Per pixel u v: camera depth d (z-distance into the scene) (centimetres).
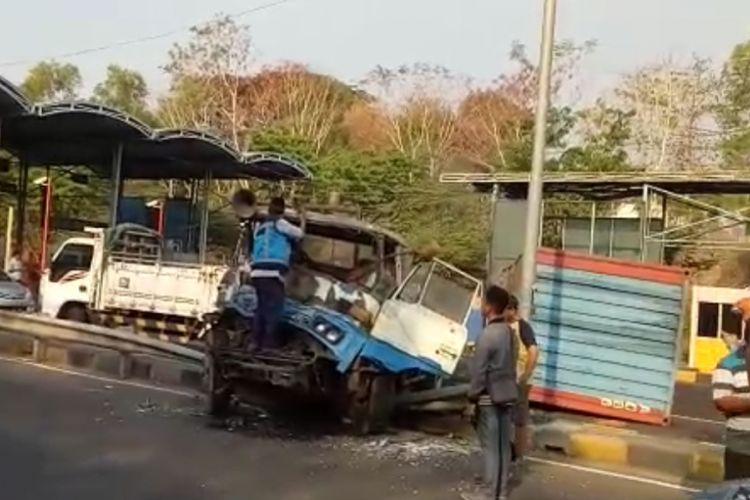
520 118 4988
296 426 1159
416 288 1210
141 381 1447
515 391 859
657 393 1444
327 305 1184
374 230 1203
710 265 3244
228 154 2916
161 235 2788
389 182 3825
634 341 1462
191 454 948
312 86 5447
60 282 2311
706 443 1248
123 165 3188
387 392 1175
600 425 1381
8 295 2147
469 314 1229
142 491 783
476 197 3622
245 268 1185
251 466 917
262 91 5384
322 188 3731
